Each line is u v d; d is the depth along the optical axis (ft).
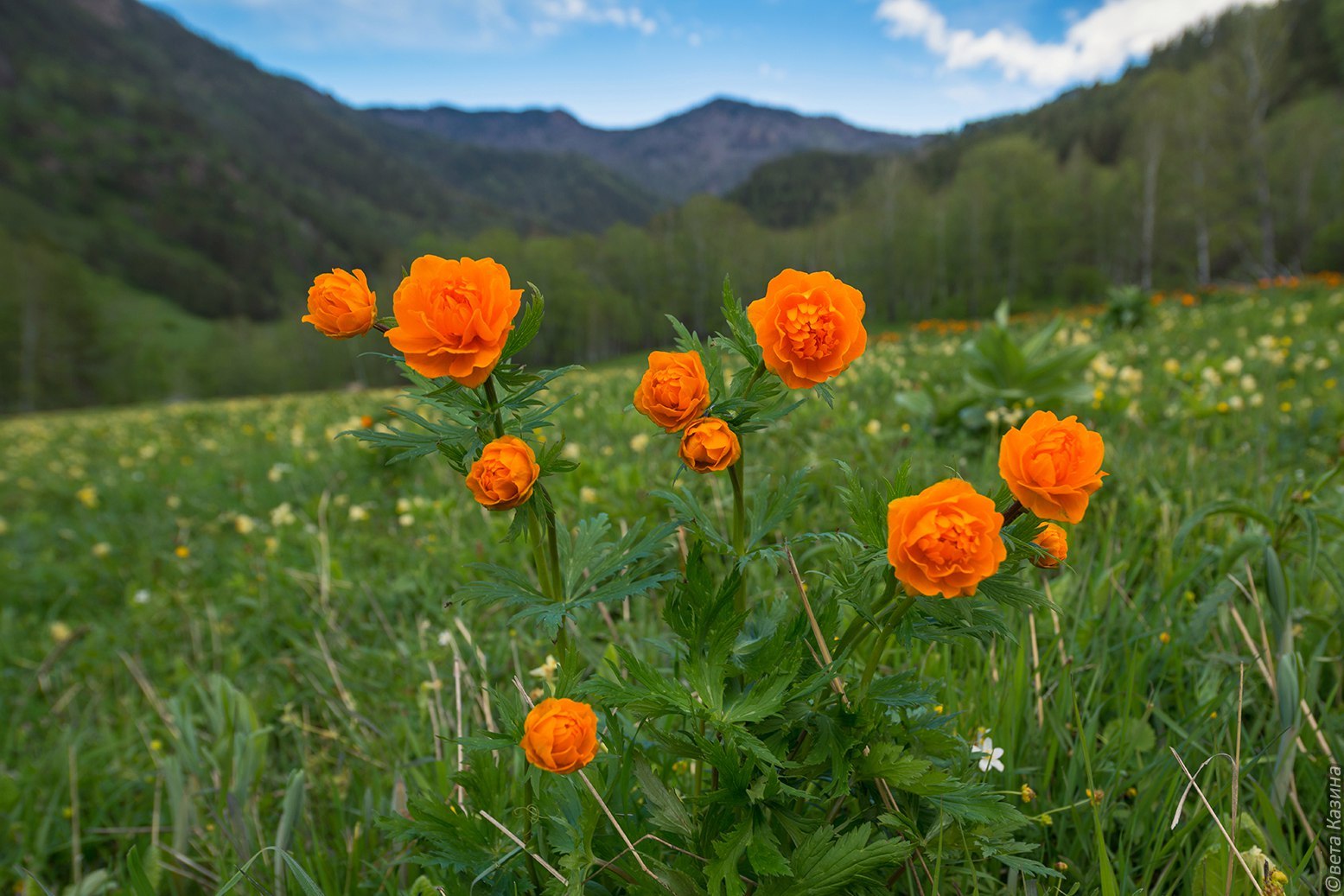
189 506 16.89
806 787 3.32
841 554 3.10
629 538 3.59
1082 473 2.50
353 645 8.72
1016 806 4.57
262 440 26.17
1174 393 15.90
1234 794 3.78
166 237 410.31
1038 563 2.99
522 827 3.55
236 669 8.82
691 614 3.16
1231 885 3.58
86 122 479.00
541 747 2.63
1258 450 9.89
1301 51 157.07
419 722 6.86
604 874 3.60
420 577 9.83
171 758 6.16
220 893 3.98
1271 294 40.09
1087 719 5.16
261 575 11.09
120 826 6.68
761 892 3.05
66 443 34.09
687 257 236.43
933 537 2.38
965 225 189.78
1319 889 3.98
